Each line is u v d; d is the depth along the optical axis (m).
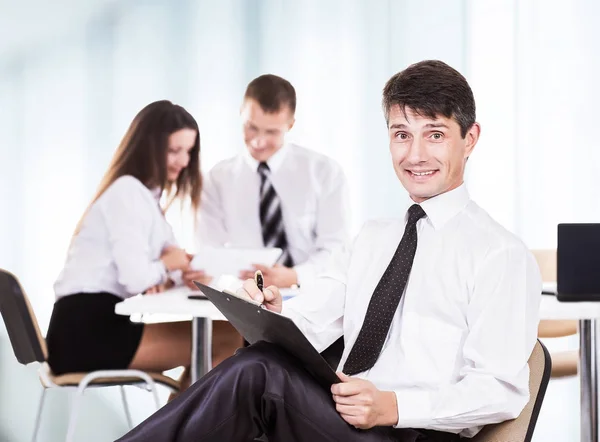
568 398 3.94
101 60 3.99
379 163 4.15
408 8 4.19
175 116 3.47
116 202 3.20
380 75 4.18
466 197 1.75
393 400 1.51
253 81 3.96
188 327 3.13
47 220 3.91
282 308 1.84
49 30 3.95
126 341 3.04
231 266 2.89
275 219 3.93
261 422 1.46
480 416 1.53
